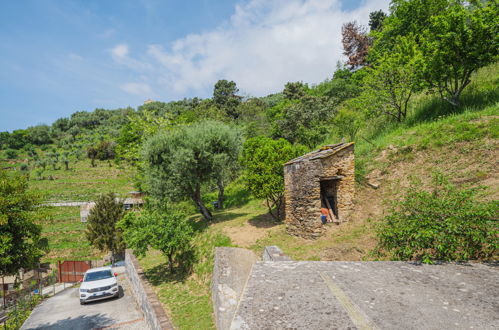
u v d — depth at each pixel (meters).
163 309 8.09
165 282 11.12
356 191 10.55
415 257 4.63
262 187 12.68
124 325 9.08
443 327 1.65
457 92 11.91
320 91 43.34
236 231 12.71
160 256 15.48
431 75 12.23
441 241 3.94
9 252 10.62
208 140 16.88
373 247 7.11
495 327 1.63
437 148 9.43
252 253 9.73
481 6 11.62
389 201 8.83
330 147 11.01
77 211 34.81
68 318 10.23
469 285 2.40
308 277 2.57
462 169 7.91
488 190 6.21
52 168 58.78
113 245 20.78
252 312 1.85
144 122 28.56
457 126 9.69
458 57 11.27
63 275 19.89
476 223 3.74
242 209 18.78
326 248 8.13
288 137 27.92
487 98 11.43
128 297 12.58
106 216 21.31
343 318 1.74
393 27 24.61
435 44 12.16
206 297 8.91
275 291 2.22
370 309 1.90
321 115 26.84
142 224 12.41
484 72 13.66
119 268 19.00
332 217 10.00
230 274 7.96
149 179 17.28
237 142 18.19
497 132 8.33
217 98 78.00
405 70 13.62
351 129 17.28
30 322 10.22
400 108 14.59
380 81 15.12
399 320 1.73
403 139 11.25
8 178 11.39
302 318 1.75
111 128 98.06
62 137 94.06
